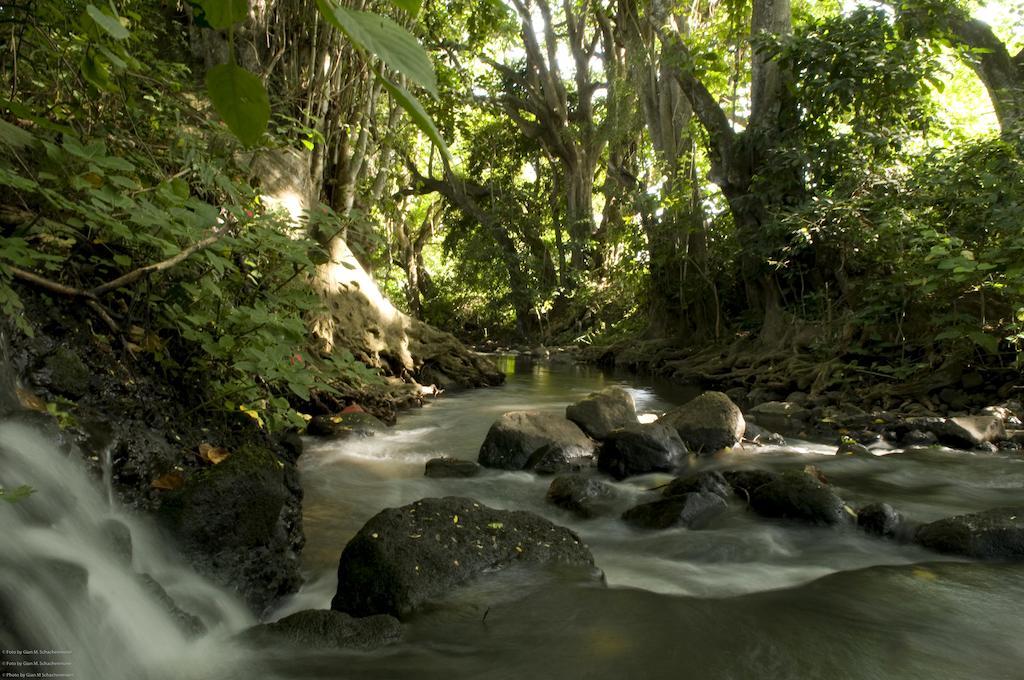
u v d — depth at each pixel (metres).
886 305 9.34
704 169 17.44
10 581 1.83
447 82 18.62
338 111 9.48
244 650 2.43
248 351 4.04
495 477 5.55
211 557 2.96
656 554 3.89
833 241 11.04
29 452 2.43
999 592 3.20
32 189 3.02
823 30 11.91
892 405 8.45
